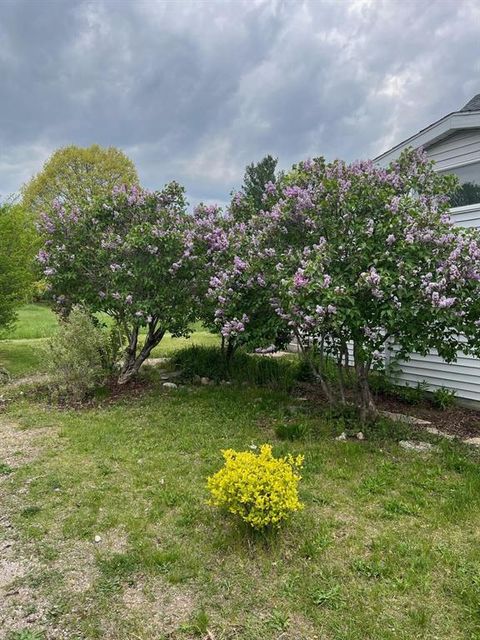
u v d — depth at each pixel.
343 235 4.91
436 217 4.68
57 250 6.63
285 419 5.40
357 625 2.30
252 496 2.92
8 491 3.71
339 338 5.28
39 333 13.31
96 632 2.28
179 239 6.25
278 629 2.29
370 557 2.82
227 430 5.02
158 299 6.29
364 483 3.79
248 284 5.31
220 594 2.53
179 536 3.06
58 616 2.39
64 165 29.55
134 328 6.94
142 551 2.89
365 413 5.25
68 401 6.22
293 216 5.38
